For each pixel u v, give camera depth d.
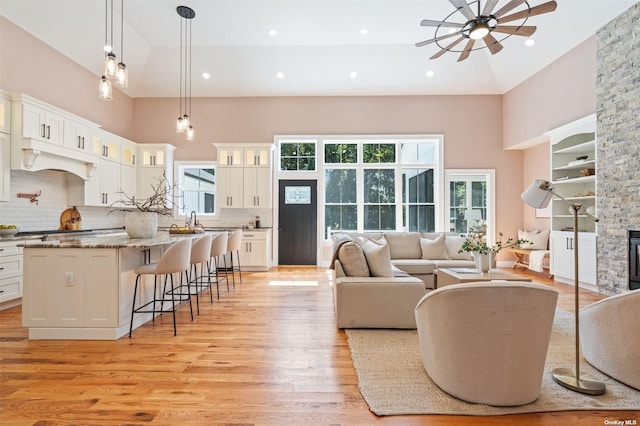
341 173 6.95
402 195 6.93
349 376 2.11
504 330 1.69
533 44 5.30
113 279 2.74
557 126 5.25
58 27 4.70
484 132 6.77
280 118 6.86
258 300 4.07
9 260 3.62
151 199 4.80
